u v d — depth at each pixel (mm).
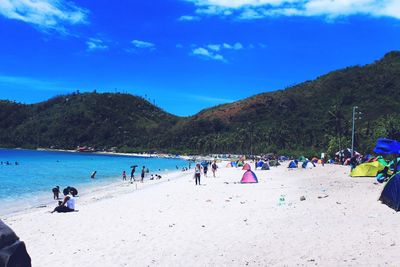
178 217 16750
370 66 169000
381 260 9336
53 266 10469
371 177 32250
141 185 39781
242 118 185875
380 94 146250
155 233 13836
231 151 156500
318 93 171250
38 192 34375
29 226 16375
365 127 94938
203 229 14078
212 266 9852
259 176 39906
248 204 19375
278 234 12578
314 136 125562
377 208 15633
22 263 4996
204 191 27250
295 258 9992
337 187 24344
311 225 13469
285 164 72375
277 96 186500
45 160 107062
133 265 10242
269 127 155250
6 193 33594
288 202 19109
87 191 34906
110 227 15422
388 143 28984
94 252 11719
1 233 4922
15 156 133375
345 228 12656
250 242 11859
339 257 9781
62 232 14938
